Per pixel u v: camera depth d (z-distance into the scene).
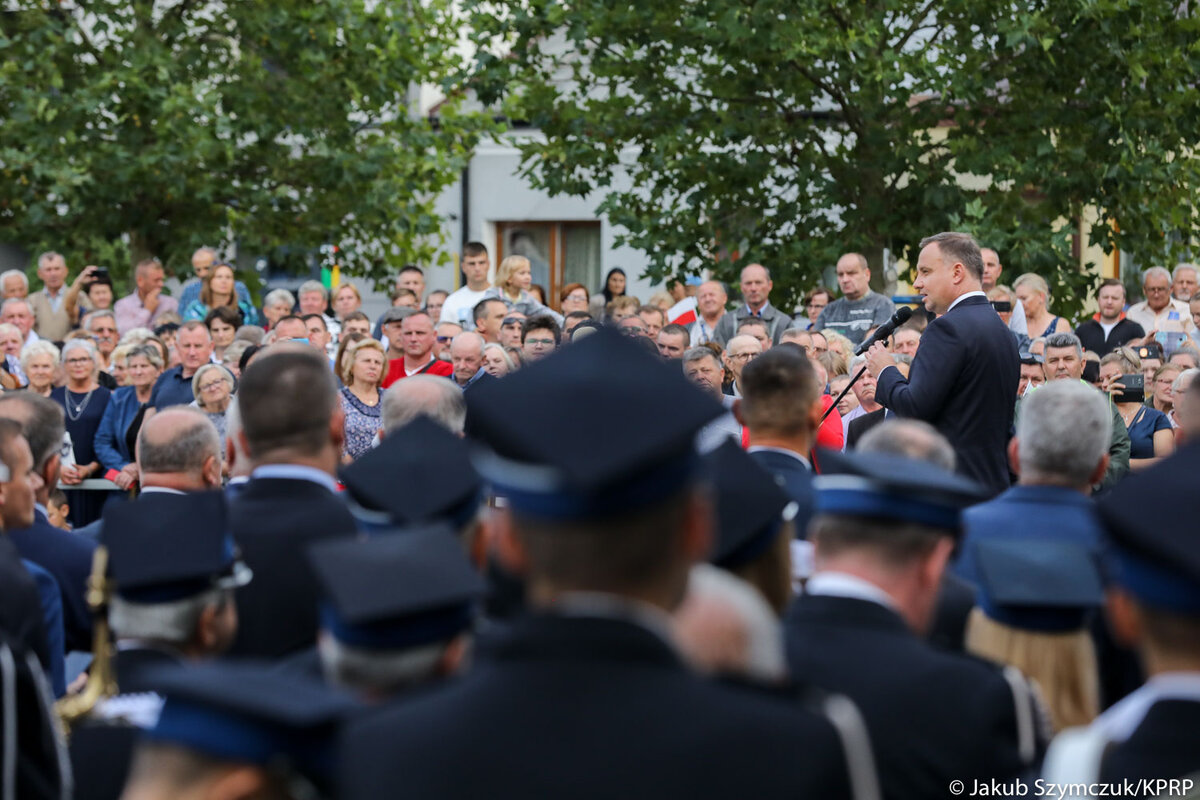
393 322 12.02
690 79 17.70
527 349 10.54
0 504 4.78
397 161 19.67
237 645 4.01
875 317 12.16
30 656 3.34
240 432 4.88
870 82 15.52
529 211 24.84
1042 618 3.45
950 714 2.82
